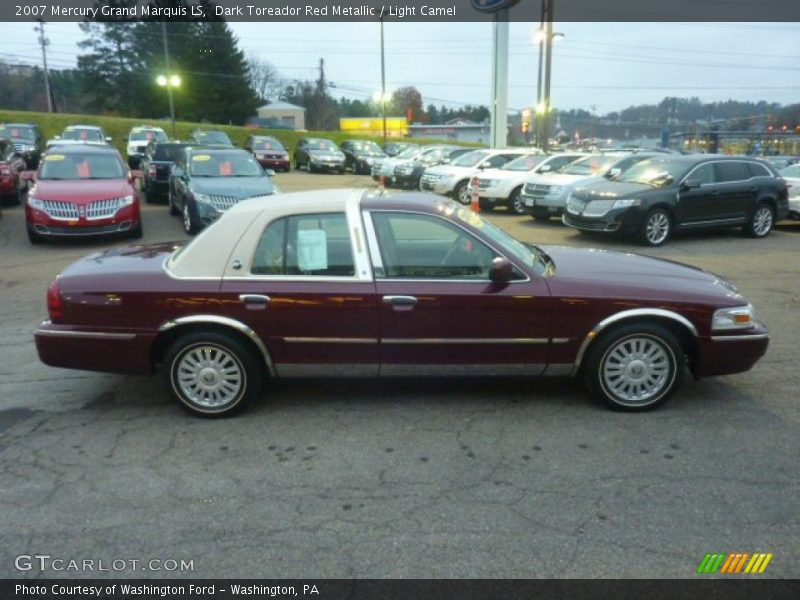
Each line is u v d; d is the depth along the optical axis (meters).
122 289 4.27
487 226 4.65
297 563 2.93
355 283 4.24
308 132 46.25
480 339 4.29
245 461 3.83
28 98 78.44
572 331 4.30
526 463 3.77
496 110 26.16
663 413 4.43
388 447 3.98
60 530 3.19
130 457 3.89
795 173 14.73
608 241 11.90
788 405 4.56
